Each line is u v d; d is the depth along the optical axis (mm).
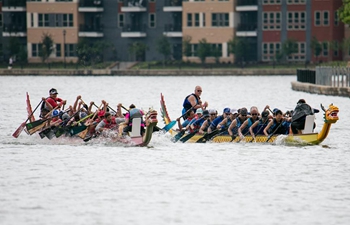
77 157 103938
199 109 117812
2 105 193875
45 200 79938
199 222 72750
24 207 77438
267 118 114000
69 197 81188
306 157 103625
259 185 86812
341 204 78875
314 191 84125
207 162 100188
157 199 80562
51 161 100938
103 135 114875
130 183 87562
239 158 102875
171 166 97500
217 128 115812
